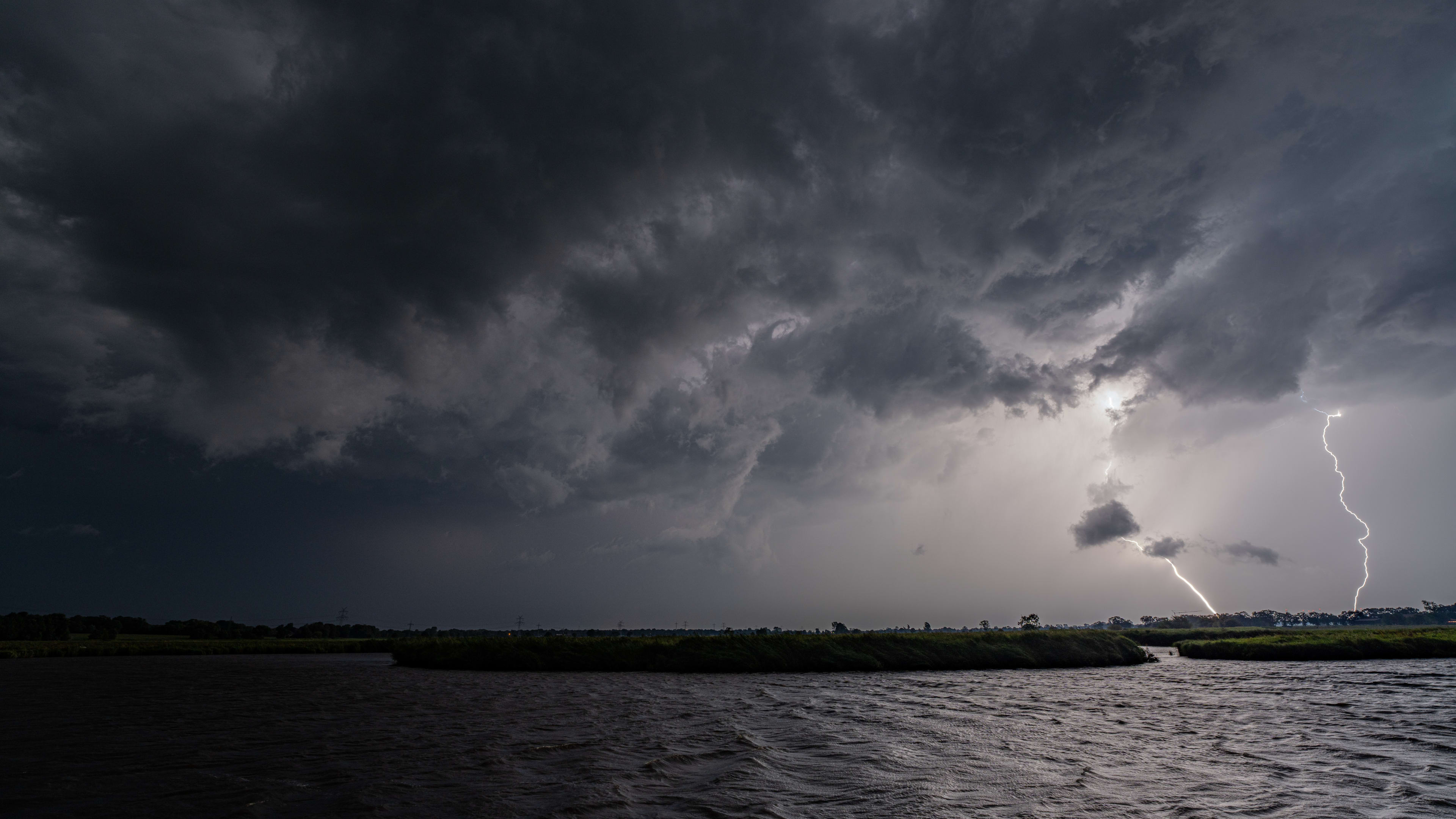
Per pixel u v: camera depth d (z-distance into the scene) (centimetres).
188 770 1692
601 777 1612
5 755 1925
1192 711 3044
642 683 4762
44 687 4406
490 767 1739
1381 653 7531
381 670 6456
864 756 1939
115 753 1953
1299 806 1397
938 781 1611
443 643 7388
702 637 6769
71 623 18700
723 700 3544
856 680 5100
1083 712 3027
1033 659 6831
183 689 4297
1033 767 1783
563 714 2927
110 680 5147
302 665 7638
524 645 6762
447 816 1261
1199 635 13162
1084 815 1312
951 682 4903
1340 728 2508
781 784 1552
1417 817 1312
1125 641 7375
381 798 1406
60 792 1461
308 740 2192
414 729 2447
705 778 1612
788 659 6359
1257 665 6556
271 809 1320
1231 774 1709
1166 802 1424
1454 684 4412
